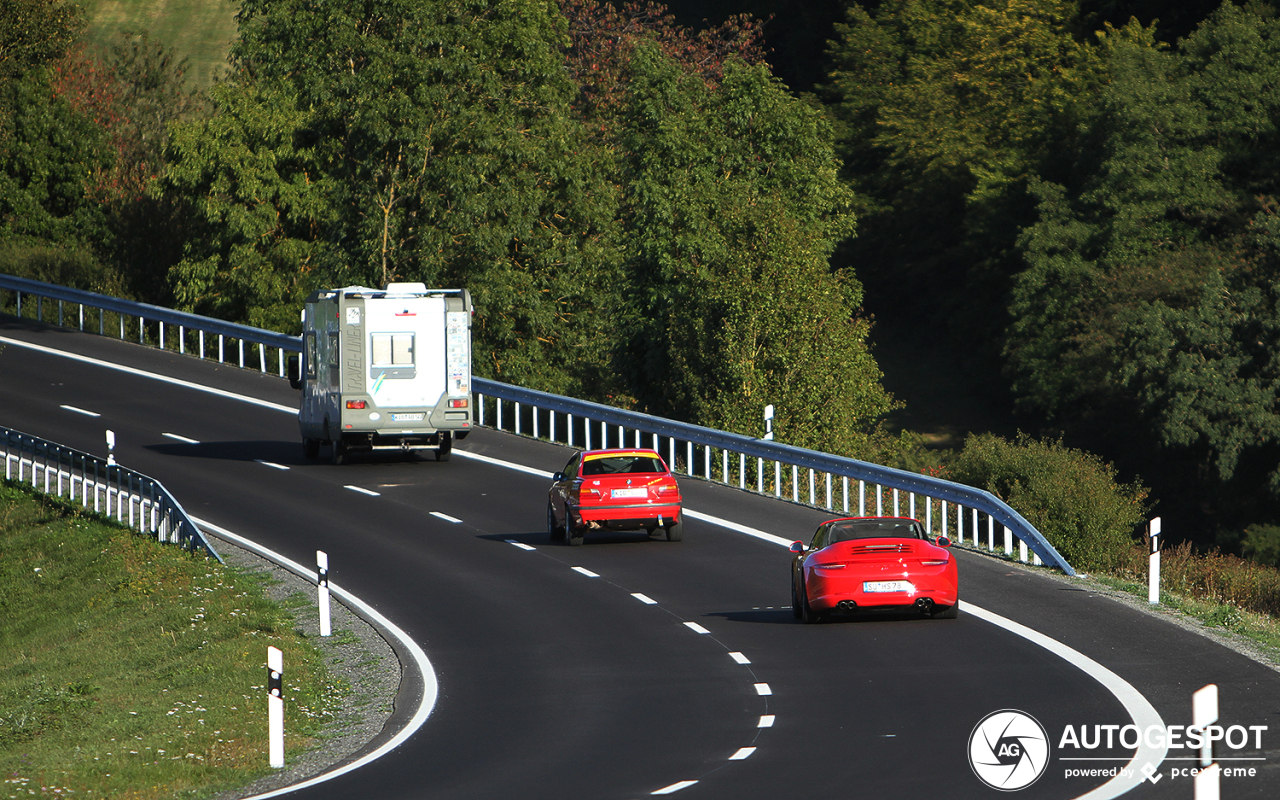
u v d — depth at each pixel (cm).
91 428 15188
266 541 10506
